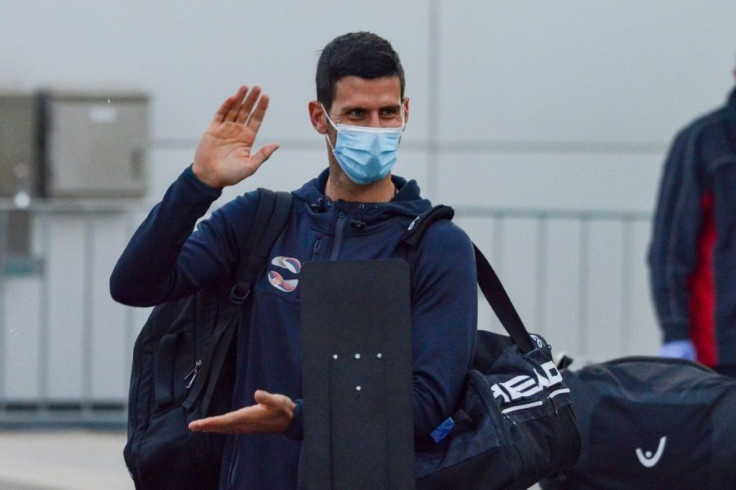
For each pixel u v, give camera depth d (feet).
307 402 34.73
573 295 92.68
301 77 93.30
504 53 94.22
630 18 94.07
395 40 93.91
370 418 34.83
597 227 92.53
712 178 70.59
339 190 39.34
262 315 38.52
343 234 38.45
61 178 92.53
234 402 39.24
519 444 35.83
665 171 72.33
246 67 93.35
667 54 94.12
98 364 92.73
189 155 93.40
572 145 94.53
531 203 94.63
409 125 94.48
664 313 71.31
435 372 36.29
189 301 40.57
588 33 94.17
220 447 39.91
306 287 35.14
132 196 92.94
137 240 37.91
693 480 45.62
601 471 46.11
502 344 39.78
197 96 93.20
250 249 39.17
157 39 92.99
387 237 38.27
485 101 94.38
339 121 38.22
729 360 70.33
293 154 93.20
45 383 92.43
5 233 91.20
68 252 92.38
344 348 35.01
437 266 37.40
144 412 40.37
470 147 94.58
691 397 45.93
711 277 70.64
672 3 94.07
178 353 40.45
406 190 39.17
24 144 92.68
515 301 92.79
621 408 45.98
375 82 37.93
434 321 36.99
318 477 34.55
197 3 93.09
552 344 92.68
